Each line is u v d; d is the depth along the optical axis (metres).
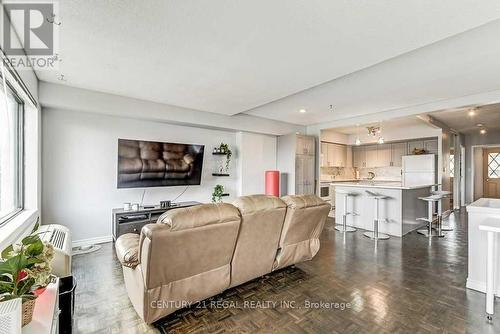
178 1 1.61
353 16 1.75
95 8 1.69
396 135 6.95
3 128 2.31
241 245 2.14
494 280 2.20
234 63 2.58
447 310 2.09
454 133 7.11
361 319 1.96
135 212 3.79
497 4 1.59
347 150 8.44
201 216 1.74
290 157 6.06
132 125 4.25
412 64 2.75
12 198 2.56
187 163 4.71
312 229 2.78
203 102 4.10
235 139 5.79
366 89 3.62
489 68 2.83
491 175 8.22
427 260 3.25
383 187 4.74
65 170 3.62
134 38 2.09
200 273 1.96
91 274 2.78
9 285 0.99
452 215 6.39
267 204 2.19
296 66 2.63
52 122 3.51
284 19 1.79
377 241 4.13
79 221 3.75
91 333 1.79
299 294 2.36
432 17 1.74
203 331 1.82
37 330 1.01
